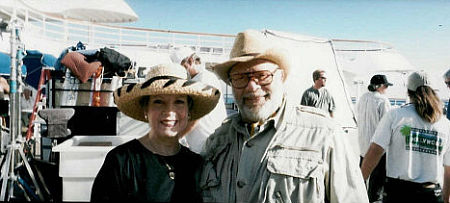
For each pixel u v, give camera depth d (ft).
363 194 5.74
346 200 5.62
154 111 5.74
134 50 21.16
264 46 6.05
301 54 15.48
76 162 7.29
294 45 15.47
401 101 19.27
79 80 11.36
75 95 11.85
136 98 5.98
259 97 5.99
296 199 5.45
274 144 5.82
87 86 11.85
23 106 15.53
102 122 10.68
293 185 5.49
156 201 5.25
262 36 6.27
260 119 6.04
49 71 11.70
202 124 9.04
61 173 7.27
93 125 10.63
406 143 8.14
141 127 10.90
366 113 14.51
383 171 12.75
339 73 16.33
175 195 5.45
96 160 7.32
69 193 7.30
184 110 5.86
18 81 10.18
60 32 22.68
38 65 18.45
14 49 10.11
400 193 8.28
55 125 9.67
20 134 10.06
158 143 5.80
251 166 5.86
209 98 6.16
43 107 14.30
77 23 23.21
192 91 5.65
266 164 5.72
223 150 6.30
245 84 6.09
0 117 11.75
